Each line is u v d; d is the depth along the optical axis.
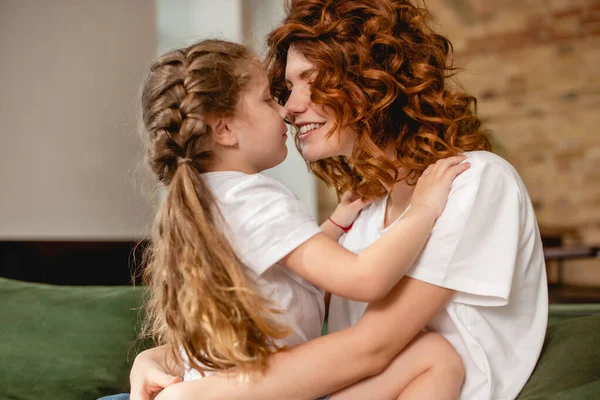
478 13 6.39
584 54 5.98
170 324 1.25
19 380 1.70
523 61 6.23
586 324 1.38
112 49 3.45
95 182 3.31
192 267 1.18
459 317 1.31
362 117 1.43
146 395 1.34
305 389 1.19
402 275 1.20
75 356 1.77
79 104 3.30
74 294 1.95
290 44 1.51
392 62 1.46
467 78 6.47
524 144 6.25
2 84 3.04
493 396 1.26
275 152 1.38
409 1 1.56
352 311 1.47
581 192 6.02
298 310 1.30
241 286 1.18
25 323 1.84
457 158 1.34
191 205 1.21
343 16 1.47
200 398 1.21
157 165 1.32
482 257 1.27
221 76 1.32
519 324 1.35
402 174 1.47
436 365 1.24
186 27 4.34
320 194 6.09
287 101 1.49
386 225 1.55
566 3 6.03
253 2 4.79
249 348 1.20
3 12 3.11
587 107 5.99
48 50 3.22
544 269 1.40
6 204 3.02
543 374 1.29
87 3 3.37
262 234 1.22
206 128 1.30
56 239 2.65
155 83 1.33
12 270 2.56
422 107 1.47
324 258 1.20
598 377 1.23
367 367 1.21
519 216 1.31
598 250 4.41
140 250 2.82
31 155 3.12
